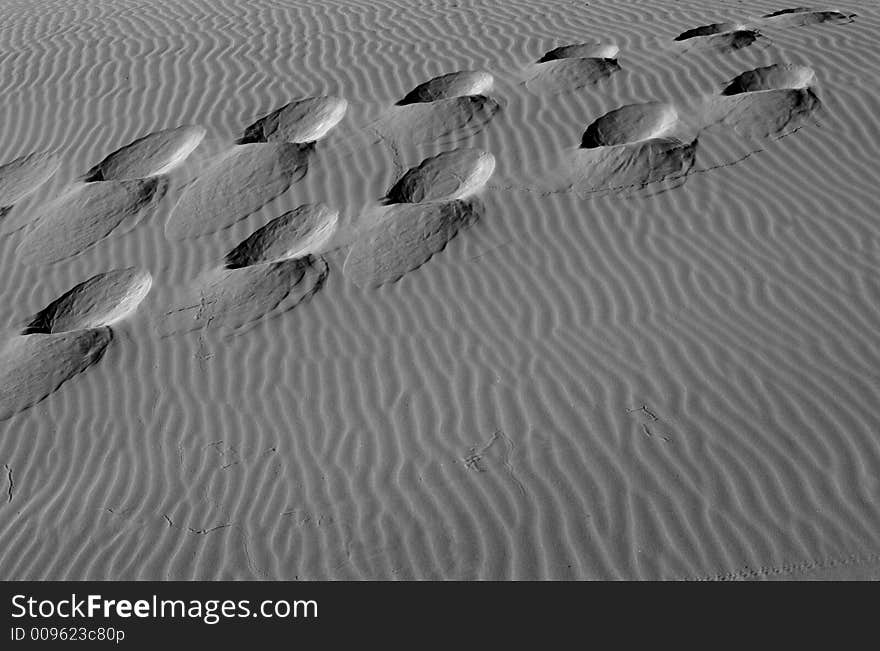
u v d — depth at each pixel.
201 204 8.20
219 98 9.69
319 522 5.33
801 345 5.84
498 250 7.18
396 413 5.99
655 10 10.44
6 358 7.00
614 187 7.57
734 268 6.57
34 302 7.54
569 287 6.72
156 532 5.47
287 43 10.64
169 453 6.02
